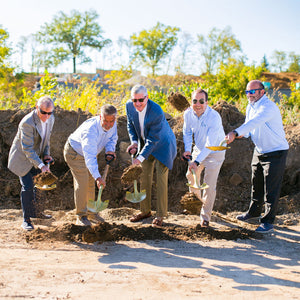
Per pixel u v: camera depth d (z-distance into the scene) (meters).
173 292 3.06
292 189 6.35
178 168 6.55
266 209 5.02
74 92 8.84
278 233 5.00
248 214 5.51
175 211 6.07
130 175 4.53
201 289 3.14
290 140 6.59
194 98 4.67
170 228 4.91
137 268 3.60
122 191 6.36
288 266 3.82
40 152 4.81
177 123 7.09
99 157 6.50
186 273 3.51
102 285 3.16
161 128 4.77
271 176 4.90
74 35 67.06
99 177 4.32
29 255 3.88
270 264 3.87
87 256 3.93
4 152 6.59
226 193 6.29
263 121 4.68
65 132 6.73
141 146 5.08
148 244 4.42
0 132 6.64
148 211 5.33
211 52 49.19
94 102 8.38
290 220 5.54
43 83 8.59
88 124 4.60
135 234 4.66
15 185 6.25
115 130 4.86
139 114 4.76
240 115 7.12
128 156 6.54
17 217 5.31
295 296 3.06
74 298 2.90
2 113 6.89
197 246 4.40
